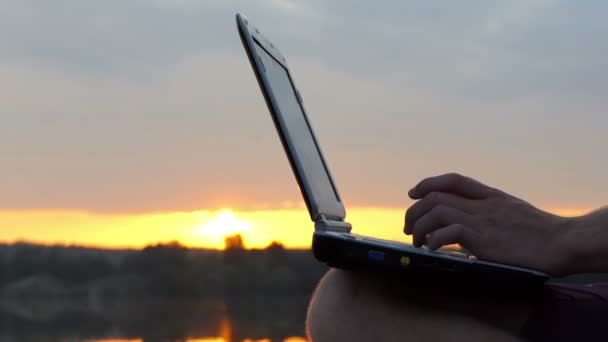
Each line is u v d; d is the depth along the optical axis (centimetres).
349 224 157
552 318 112
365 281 106
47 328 754
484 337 102
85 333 716
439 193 112
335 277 110
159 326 734
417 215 113
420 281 104
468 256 116
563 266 107
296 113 152
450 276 102
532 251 107
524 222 109
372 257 100
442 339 102
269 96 121
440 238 107
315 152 158
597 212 109
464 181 113
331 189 159
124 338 664
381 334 104
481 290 107
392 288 106
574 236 107
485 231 109
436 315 104
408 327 103
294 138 129
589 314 112
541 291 113
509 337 104
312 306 110
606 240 104
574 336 111
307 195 116
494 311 111
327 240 101
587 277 132
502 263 108
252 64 124
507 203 111
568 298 115
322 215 117
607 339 110
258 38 141
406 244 117
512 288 105
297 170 118
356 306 106
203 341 580
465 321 103
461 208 110
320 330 107
